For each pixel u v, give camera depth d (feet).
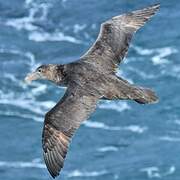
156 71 243.60
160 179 203.10
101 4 281.33
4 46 261.44
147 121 226.17
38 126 224.74
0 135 222.28
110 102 230.27
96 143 216.74
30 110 229.25
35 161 211.41
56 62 252.83
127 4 281.54
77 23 271.49
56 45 261.03
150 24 270.26
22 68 247.50
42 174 205.46
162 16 276.62
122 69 242.99
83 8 279.28
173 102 232.73
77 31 267.80
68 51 258.37
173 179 203.21
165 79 240.73
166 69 244.63
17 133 222.89
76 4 280.92
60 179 202.90
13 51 258.16
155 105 231.30
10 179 203.62
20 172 206.69
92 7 280.10
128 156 212.23
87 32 267.39
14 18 277.23
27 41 264.11
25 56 255.29
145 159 210.38
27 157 213.05
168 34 264.52
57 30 268.62
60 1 282.36
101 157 212.02
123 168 206.39
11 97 233.14
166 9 280.72
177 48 255.29
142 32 264.72
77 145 215.72
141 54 251.19
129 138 219.61
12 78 240.12
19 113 228.22
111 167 206.90
